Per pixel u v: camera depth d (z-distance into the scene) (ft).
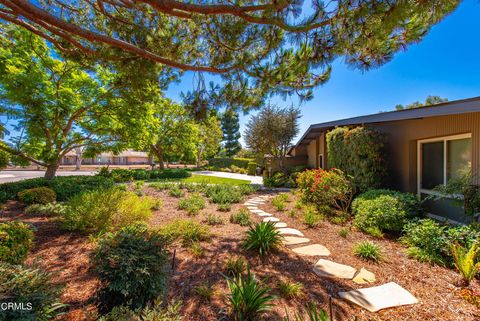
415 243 11.46
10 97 21.34
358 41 8.93
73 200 14.76
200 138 82.28
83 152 30.14
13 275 5.02
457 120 13.48
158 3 8.64
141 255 6.57
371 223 14.14
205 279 8.54
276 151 44.96
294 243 12.49
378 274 9.11
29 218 15.08
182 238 12.30
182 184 33.91
